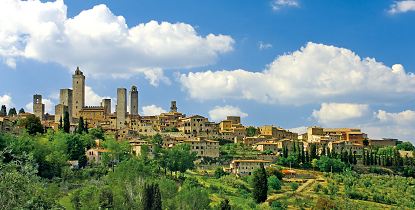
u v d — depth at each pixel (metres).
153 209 187.50
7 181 85.44
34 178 92.00
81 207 187.12
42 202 93.69
